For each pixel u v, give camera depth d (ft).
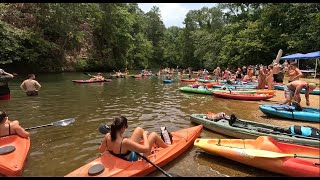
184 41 207.10
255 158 17.71
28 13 110.93
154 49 233.14
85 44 143.74
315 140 20.36
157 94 55.01
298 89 32.58
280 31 115.14
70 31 119.96
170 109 38.47
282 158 17.10
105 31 156.46
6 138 19.25
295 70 47.96
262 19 124.36
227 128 24.76
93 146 22.59
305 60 104.17
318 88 56.54
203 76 100.58
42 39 108.68
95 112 35.50
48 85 67.72
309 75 86.22
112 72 144.87
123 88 65.46
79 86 67.21
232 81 71.77
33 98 45.73
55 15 110.32
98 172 15.51
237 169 18.40
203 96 52.54
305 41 97.50
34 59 102.78
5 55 90.22
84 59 136.56
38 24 113.70
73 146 22.54
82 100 45.16
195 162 19.44
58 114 33.91
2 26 87.35
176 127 28.53
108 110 36.99
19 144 19.19
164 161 18.38
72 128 27.68
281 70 65.92
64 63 125.59
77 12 118.01
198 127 25.16
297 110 32.24
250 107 40.47
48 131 26.55
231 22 158.20
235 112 36.55
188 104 42.93
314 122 30.40
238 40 128.47
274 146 18.47
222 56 141.69
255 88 58.65
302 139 20.61
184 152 21.17
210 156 20.51
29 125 28.58
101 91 58.23
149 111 36.83
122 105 41.14
